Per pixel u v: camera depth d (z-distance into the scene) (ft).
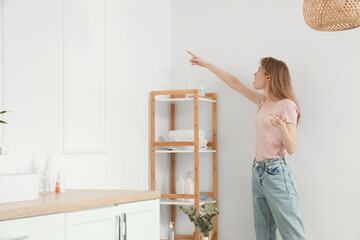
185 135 10.95
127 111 10.28
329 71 10.50
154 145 11.09
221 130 11.67
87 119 8.92
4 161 7.07
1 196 5.87
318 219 10.43
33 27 7.71
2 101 7.09
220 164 11.64
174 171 12.09
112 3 9.82
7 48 7.20
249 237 11.22
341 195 10.25
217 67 11.05
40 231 5.37
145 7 11.18
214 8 11.96
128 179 10.25
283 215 9.16
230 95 11.60
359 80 10.19
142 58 10.98
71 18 8.57
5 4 7.18
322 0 7.80
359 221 10.06
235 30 11.67
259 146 9.70
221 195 11.59
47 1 8.02
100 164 9.29
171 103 12.26
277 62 9.93
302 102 10.73
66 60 8.41
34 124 7.66
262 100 10.38
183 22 12.30
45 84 7.93
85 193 7.14
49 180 7.47
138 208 6.90
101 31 9.41
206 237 9.44
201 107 11.94
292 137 9.19
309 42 10.76
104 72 9.46
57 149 8.14
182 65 12.26
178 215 12.02
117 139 9.87
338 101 10.37
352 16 7.72
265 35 11.30
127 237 6.64
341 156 10.28
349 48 10.33
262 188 9.57
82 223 5.90
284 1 11.11
